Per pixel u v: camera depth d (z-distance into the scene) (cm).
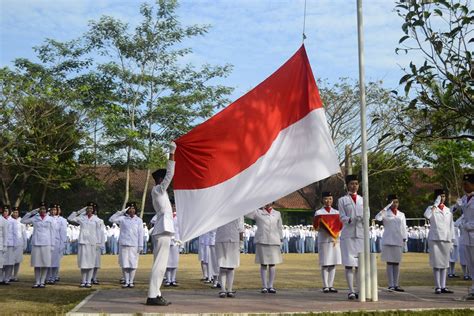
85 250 1440
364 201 1069
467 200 1179
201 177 1030
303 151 1045
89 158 3180
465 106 905
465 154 3197
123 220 1452
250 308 965
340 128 3847
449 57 891
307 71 1085
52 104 2695
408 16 896
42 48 3134
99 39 3128
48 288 1423
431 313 914
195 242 3244
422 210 4131
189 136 1046
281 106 1068
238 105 1059
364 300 1062
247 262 2391
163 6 3130
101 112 2859
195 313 896
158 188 1059
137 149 3172
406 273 1798
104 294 1222
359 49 1063
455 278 1712
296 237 3350
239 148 1041
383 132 3538
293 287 1396
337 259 1280
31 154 2656
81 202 4081
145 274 1806
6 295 1255
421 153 3388
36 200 3866
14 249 1602
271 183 1023
